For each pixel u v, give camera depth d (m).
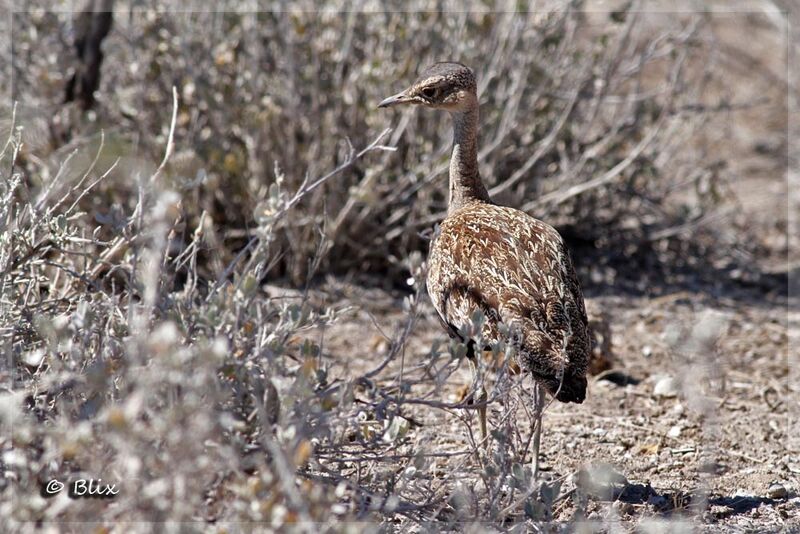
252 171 14.30
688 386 10.59
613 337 14.00
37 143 13.80
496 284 9.16
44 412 7.44
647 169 16.17
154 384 6.58
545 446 10.59
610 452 10.50
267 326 8.58
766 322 14.81
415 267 10.38
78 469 7.34
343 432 7.98
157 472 6.72
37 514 6.64
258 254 8.13
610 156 16.00
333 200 14.45
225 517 6.82
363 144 14.75
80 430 6.40
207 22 14.65
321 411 7.51
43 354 7.61
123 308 8.27
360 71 14.74
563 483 9.62
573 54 15.86
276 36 14.88
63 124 13.82
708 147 20.00
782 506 9.27
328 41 15.08
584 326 9.02
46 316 8.30
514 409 8.55
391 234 14.71
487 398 9.00
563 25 15.95
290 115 14.16
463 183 11.18
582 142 16.12
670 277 16.22
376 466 8.82
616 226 16.66
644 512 9.06
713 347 10.80
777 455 10.54
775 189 19.73
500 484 7.91
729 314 15.02
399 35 14.88
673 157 18.45
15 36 14.38
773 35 25.34
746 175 20.23
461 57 14.73
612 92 17.06
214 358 6.40
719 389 11.76
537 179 15.57
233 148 14.54
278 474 6.84
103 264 8.88
